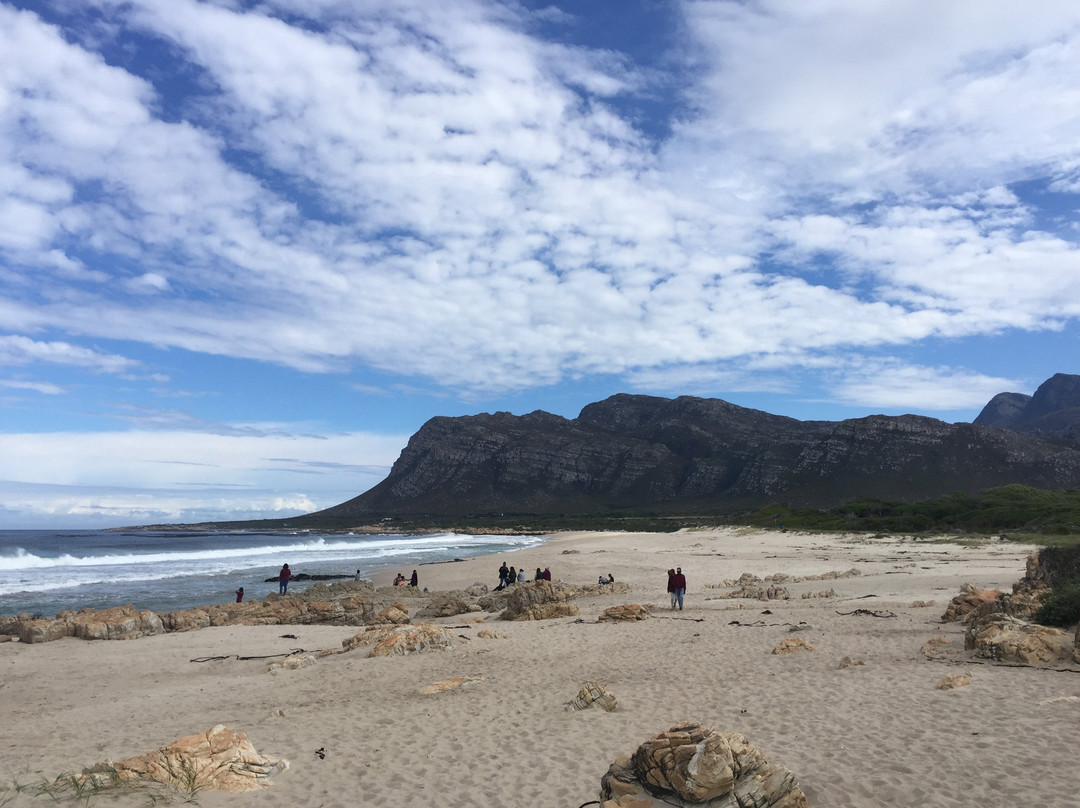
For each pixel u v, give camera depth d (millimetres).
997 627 10992
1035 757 6543
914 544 50469
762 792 5398
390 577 44219
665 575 35219
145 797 6051
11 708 11797
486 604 25906
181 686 13000
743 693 9891
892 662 11133
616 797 5793
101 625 19516
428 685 11109
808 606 20062
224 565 58031
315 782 6863
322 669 13141
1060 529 51125
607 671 12008
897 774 6414
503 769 7219
